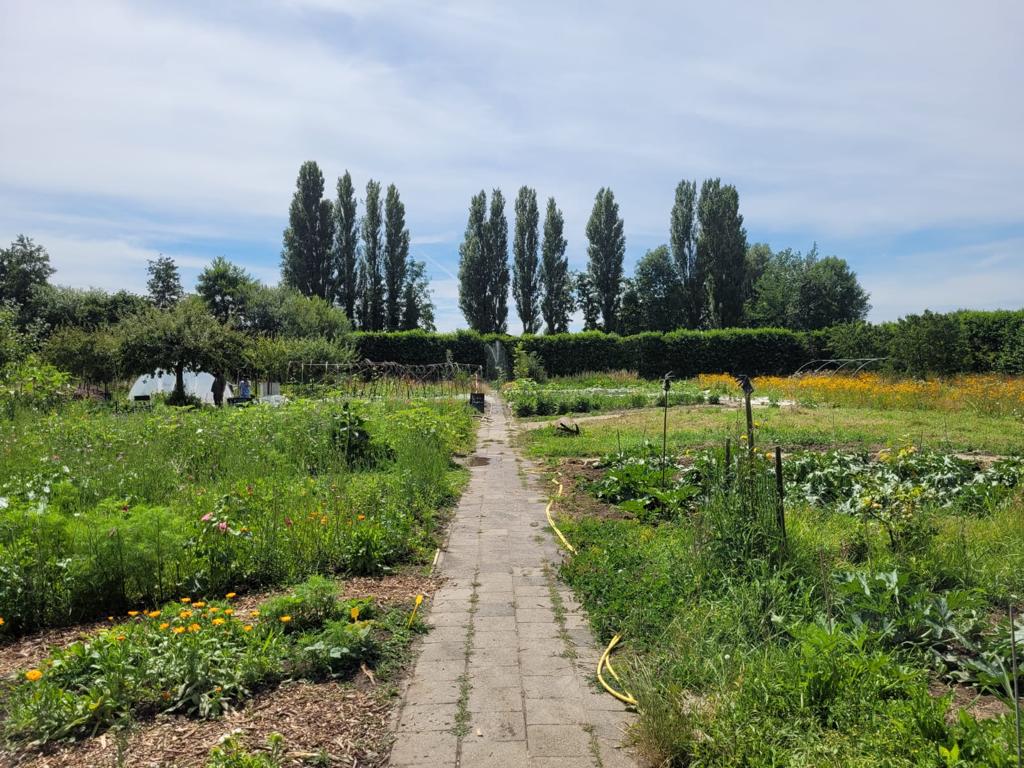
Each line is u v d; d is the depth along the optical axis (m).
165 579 4.32
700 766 2.50
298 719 2.87
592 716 2.97
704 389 22.53
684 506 6.45
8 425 8.78
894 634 3.45
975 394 16.12
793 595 3.93
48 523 4.16
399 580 4.80
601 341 33.88
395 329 40.25
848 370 25.20
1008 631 3.42
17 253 35.62
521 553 5.50
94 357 20.81
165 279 39.62
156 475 6.78
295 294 33.00
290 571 4.68
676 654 3.36
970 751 2.41
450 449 10.66
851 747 2.51
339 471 7.29
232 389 21.92
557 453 10.73
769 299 47.97
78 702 2.78
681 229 42.16
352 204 39.34
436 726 2.87
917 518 4.88
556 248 40.75
